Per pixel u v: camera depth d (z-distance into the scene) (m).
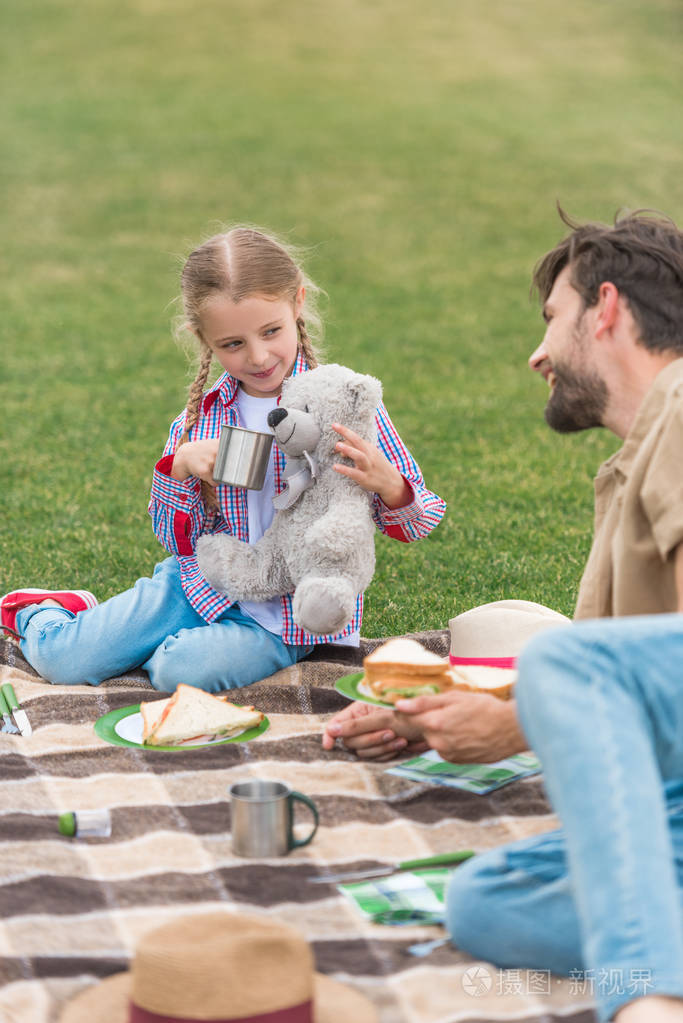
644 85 23.25
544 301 2.83
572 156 19.17
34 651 3.77
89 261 14.67
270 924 1.93
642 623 1.89
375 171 18.42
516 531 5.96
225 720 3.27
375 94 22.41
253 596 3.62
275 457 3.64
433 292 13.55
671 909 1.69
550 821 2.80
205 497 3.75
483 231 16.05
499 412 9.04
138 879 2.51
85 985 2.12
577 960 2.13
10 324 12.00
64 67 23.62
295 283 3.64
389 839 2.72
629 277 2.57
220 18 26.78
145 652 3.74
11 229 15.82
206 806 2.88
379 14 27.67
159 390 9.70
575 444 8.08
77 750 3.18
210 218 16.39
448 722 2.60
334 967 2.20
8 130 19.98
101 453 7.74
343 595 3.22
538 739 1.82
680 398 2.31
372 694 2.85
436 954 2.25
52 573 5.18
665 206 16.88
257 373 3.61
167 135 19.95
